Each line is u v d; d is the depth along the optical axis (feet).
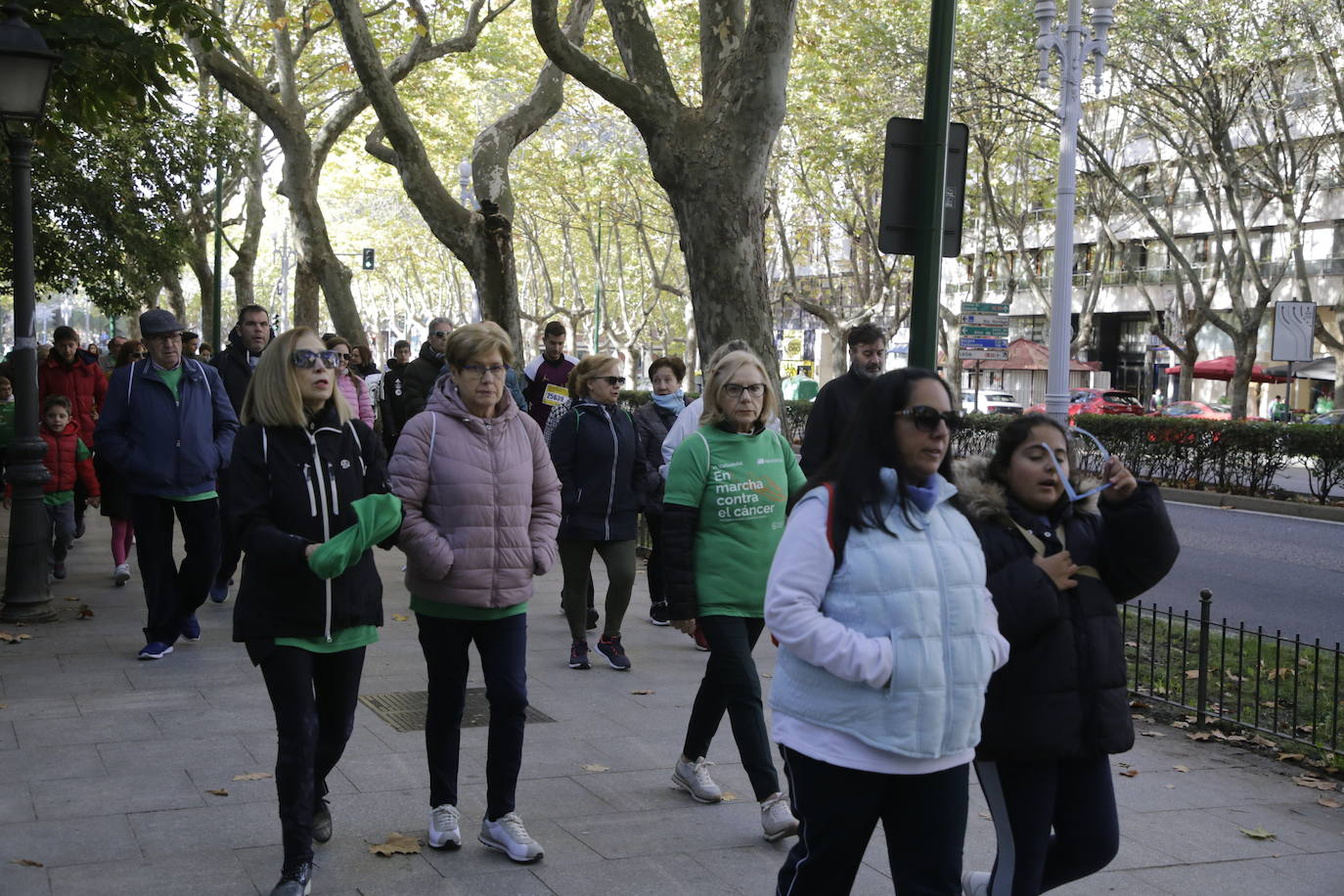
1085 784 11.93
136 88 35.24
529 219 185.26
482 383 15.74
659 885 14.76
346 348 32.86
